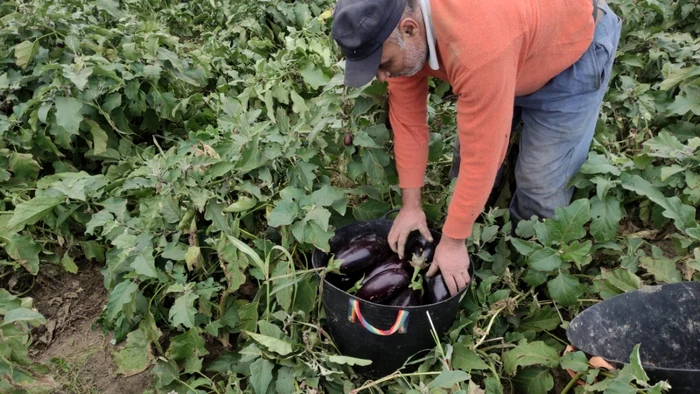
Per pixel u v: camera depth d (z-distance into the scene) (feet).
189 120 11.59
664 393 6.02
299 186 8.37
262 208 8.60
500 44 5.51
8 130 10.11
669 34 13.55
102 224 8.32
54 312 8.95
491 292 8.20
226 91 12.57
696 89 11.03
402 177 7.49
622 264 8.31
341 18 5.51
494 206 9.96
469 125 5.90
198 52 13.12
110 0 14.07
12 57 11.07
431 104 11.48
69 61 11.12
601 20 7.62
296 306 7.64
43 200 8.85
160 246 8.00
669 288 7.20
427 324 6.68
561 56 7.07
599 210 8.53
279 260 8.13
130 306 7.68
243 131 8.67
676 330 7.23
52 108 10.12
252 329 7.68
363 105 8.39
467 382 7.04
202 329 7.83
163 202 8.12
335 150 8.84
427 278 7.12
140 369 7.54
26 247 8.86
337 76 8.95
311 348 7.02
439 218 8.78
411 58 5.92
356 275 7.42
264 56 14.57
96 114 10.39
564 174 8.68
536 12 6.22
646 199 9.32
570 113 7.90
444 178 10.50
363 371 7.37
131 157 10.57
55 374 7.97
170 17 16.74
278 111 8.86
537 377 7.07
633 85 11.75
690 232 7.95
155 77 10.78
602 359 6.20
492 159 6.06
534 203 8.91
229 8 16.42
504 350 7.57
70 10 12.86
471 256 8.33
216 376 7.84
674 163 9.50
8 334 7.00
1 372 6.84
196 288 7.80
